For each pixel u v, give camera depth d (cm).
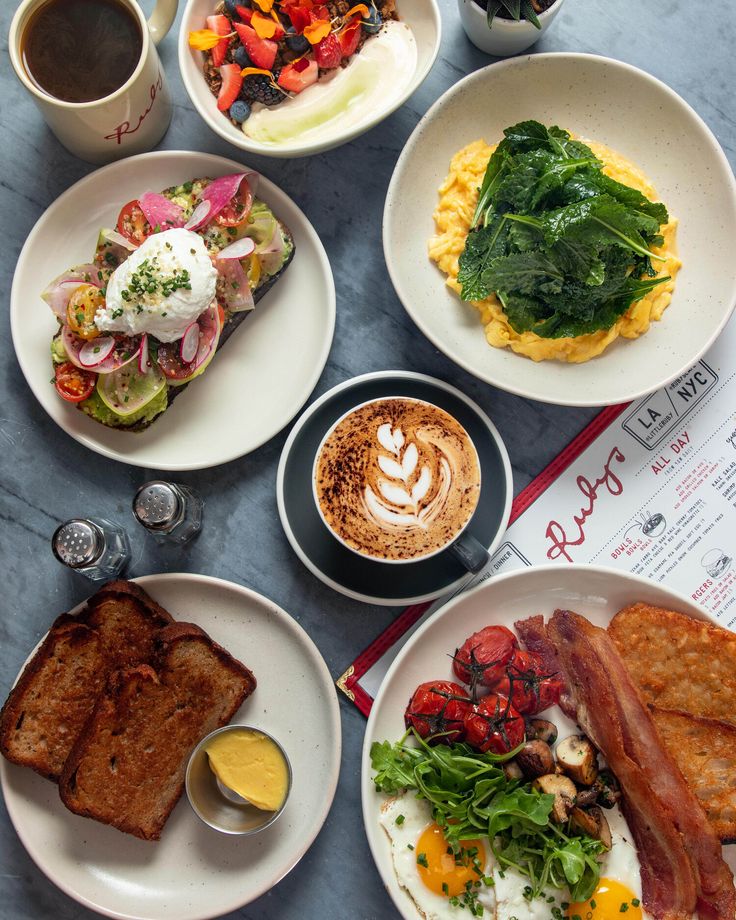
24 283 62
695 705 60
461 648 62
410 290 63
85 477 65
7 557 65
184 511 62
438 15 60
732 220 61
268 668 63
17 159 65
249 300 61
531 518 64
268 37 59
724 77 67
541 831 58
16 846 63
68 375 60
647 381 62
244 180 61
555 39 66
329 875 63
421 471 58
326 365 66
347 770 64
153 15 61
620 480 65
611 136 64
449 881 58
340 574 63
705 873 57
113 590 60
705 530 64
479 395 66
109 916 60
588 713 59
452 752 59
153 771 60
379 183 66
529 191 60
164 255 57
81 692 61
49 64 58
